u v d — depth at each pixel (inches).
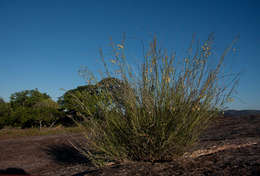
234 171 71.9
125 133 100.1
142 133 91.7
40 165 178.1
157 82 97.4
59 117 853.8
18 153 238.8
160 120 92.3
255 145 108.7
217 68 96.9
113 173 82.0
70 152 220.1
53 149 245.3
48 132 486.0
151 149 93.7
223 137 141.9
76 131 457.4
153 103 96.3
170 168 83.2
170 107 94.0
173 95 95.5
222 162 83.3
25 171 162.6
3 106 908.0
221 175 69.7
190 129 94.0
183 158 96.5
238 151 98.8
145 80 100.3
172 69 98.5
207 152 103.7
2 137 454.3
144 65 100.9
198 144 117.3
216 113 102.4
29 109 879.1
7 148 273.6
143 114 96.7
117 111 105.4
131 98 99.7
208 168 78.2
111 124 104.0
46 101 1185.4
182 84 97.3
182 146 96.0
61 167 149.2
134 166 89.7
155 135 91.8
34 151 243.9
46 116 842.8
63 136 350.9
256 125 186.5
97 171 88.4
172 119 91.5
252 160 81.3
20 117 824.9
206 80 97.3
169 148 92.5
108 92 109.2
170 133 91.5
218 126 200.8
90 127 110.0
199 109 95.8
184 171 77.7
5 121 832.9
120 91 107.7
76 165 136.1
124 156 99.5
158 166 87.2
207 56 98.1
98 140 107.3
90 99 114.0
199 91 96.9
